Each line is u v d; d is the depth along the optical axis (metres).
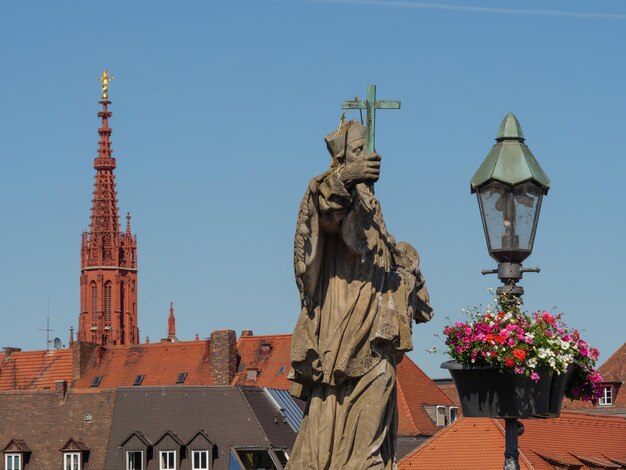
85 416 159.62
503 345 24.30
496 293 24.88
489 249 24.64
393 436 22.72
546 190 24.64
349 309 22.44
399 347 22.58
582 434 102.31
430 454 100.81
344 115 22.83
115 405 157.88
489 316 24.75
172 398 154.62
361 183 22.25
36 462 160.25
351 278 22.61
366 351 22.42
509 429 24.97
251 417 150.00
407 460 100.75
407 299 22.84
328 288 22.66
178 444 151.50
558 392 25.20
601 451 101.25
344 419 22.48
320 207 22.22
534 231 24.52
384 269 22.66
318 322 22.61
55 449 160.00
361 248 22.41
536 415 24.61
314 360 22.44
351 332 22.39
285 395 156.50
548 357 24.41
